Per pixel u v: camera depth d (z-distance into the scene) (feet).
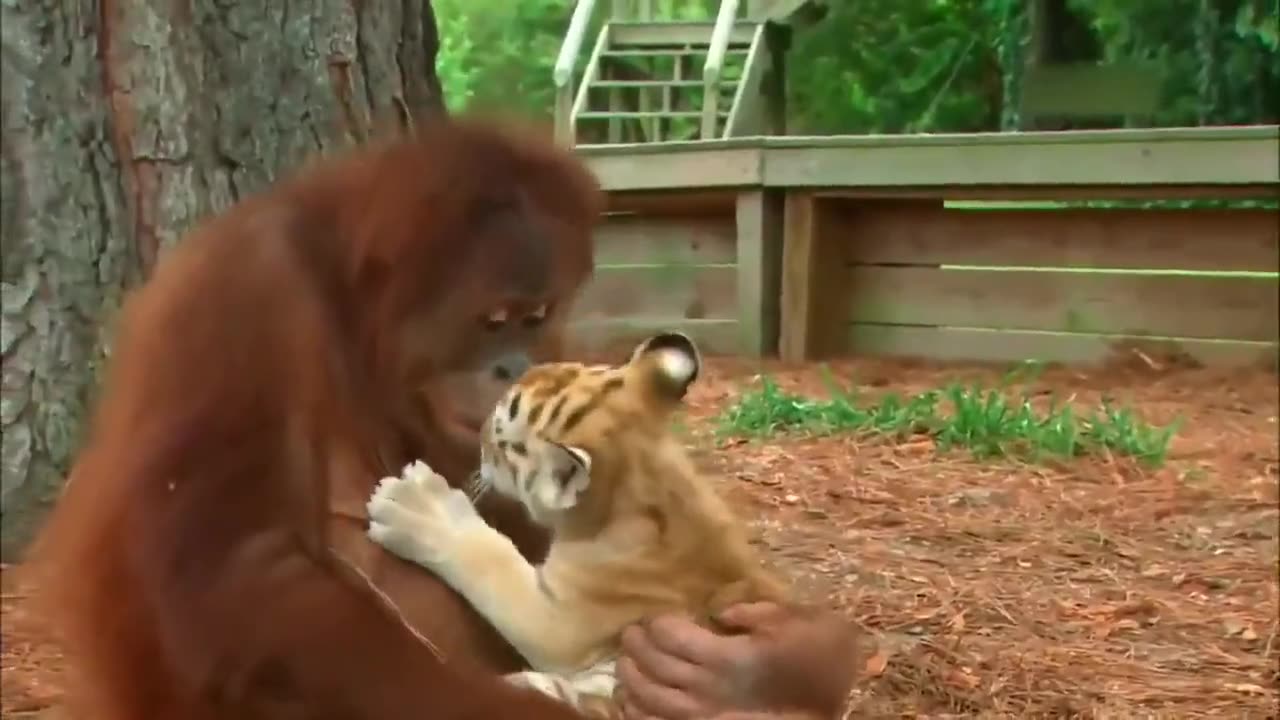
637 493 8.45
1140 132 34.27
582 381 8.52
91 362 18.21
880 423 27.30
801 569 18.75
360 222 7.91
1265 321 35.60
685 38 50.19
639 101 49.96
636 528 8.44
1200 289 36.22
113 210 17.71
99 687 7.76
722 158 37.14
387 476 8.50
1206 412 30.48
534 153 8.43
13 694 14.53
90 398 18.28
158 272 8.17
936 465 24.77
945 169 35.76
